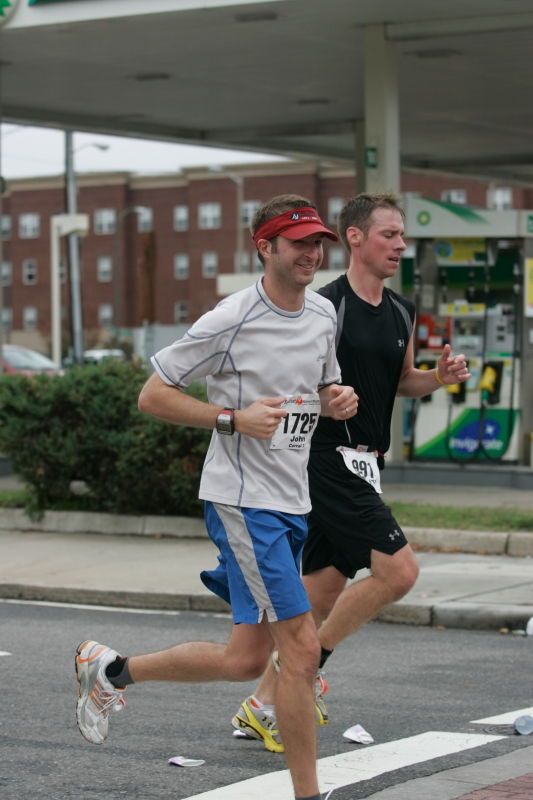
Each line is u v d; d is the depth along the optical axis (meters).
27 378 19.94
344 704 10.20
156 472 19.09
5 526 20.47
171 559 17.52
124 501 19.61
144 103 30.78
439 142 36.50
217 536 7.30
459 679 11.20
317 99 30.36
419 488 23.92
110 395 19.33
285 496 7.24
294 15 22.02
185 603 15.09
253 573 7.12
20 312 118.69
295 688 6.91
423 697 10.47
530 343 24.69
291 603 7.01
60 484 19.97
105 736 7.92
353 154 38.16
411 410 25.20
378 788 7.74
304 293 7.32
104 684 7.82
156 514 19.64
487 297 24.78
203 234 112.19
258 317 7.18
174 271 113.75
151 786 7.86
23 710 9.98
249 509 7.15
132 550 18.27
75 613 14.80
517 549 17.38
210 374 7.29
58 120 32.12
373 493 8.59
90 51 24.94
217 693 10.68
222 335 7.15
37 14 22.56
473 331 24.91
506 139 36.12
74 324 50.69
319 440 8.66
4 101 30.47
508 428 24.58
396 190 23.83
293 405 7.24
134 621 14.25
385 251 8.76
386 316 8.85
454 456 24.95
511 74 27.44
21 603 15.59
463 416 24.86
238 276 43.97
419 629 13.84
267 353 7.19
